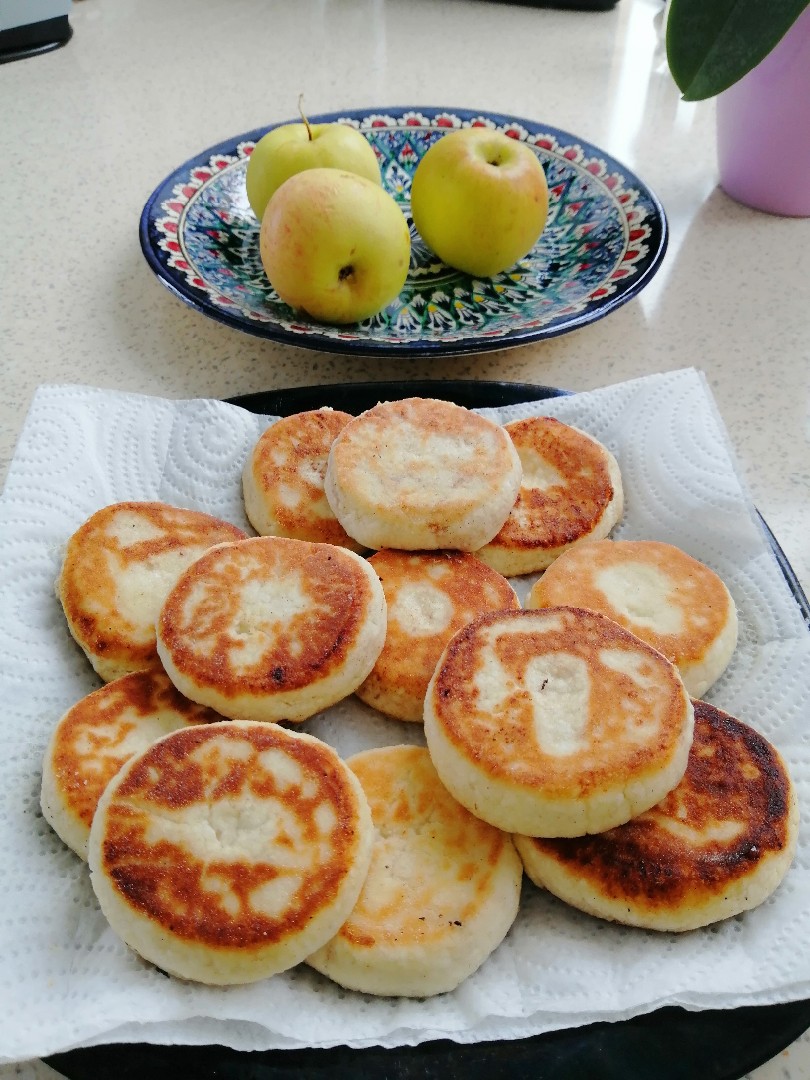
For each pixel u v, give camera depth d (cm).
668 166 53
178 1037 19
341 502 29
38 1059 20
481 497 29
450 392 36
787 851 22
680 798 23
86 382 38
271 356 40
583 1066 20
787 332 42
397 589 28
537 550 30
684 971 21
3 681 26
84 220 48
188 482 33
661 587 29
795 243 47
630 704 23
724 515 31
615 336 42
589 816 22
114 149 54
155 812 22
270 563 27
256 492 31
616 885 22
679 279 45
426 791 24
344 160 42
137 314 42
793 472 35
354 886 21
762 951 21
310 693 25
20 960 21
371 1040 20
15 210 49
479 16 70
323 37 67
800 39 41
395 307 42
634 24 69
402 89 61
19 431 36
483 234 41
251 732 23
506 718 23
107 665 26
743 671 28
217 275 42
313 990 21
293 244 37
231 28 69
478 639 25
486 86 61
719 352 41
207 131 56
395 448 30
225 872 21
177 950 20
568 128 57
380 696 26
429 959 21
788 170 46
